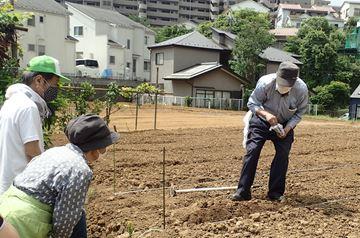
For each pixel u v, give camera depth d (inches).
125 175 285.0
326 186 266.5
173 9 3779.5
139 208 213.2
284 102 217.5
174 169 308.5
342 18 3597.4
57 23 1641.2
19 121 133.3
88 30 2011.6
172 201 224.4
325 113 1576.0
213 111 1195.3
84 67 1850.4
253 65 1665.8
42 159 111.1
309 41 1921.8
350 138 541.6
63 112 346.0
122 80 1644.9
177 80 1567.4
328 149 433.1
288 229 182.5
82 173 108.6
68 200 106.8
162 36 2682.1
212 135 520.4
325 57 1875.0
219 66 1523.1
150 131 535.2
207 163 336.5
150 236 171.2
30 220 106.4
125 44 2108.8
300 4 3782.0
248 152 221.5
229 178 283.9
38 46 1593.3
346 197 241.3
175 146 416.2
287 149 222.8
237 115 1069.8
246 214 202.7
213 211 200.8
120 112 903.1
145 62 2250.2
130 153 365.1
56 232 109.3
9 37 312.8
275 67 1738.4
